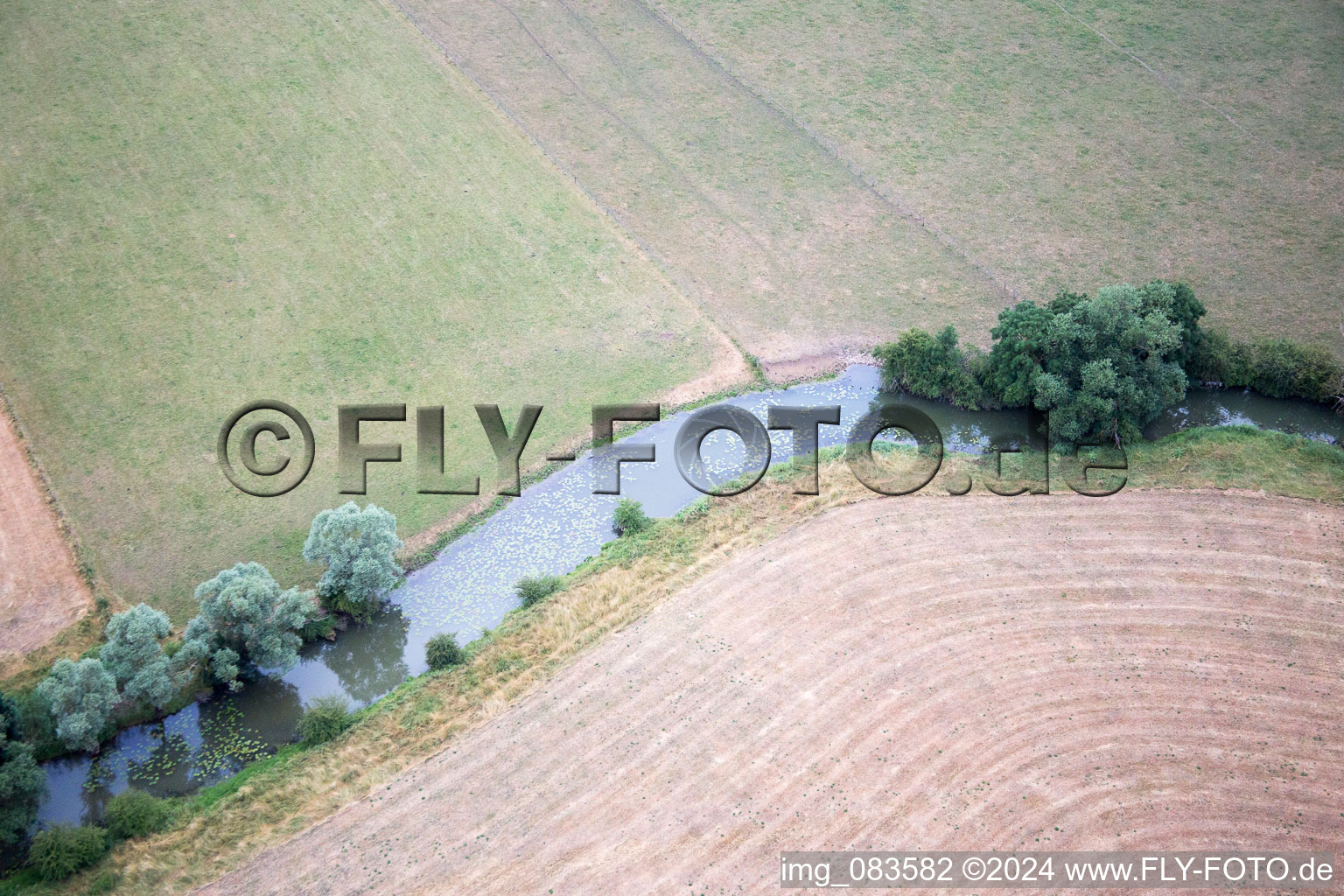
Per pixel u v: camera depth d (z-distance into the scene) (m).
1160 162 98.25
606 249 90.50
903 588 66.19
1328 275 87.50
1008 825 54.34
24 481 72.00
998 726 58.72
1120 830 54.06
